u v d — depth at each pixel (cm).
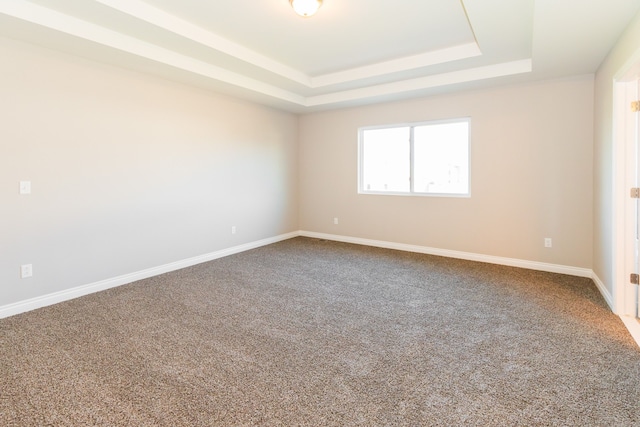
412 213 509
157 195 399
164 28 288
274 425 160
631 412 168
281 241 587
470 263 446
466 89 440
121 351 227
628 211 276
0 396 180
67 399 178
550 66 345
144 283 370
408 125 501
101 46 294
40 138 300
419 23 307
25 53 288
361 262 454
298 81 451
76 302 315
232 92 457
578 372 202
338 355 223
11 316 284
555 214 402
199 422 162
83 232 333
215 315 286
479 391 185
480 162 446
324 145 591
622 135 276
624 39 257
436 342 240
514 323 269
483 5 247
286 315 287
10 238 286
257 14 289
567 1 216
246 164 516
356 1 267
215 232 473
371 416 166
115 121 354
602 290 329
